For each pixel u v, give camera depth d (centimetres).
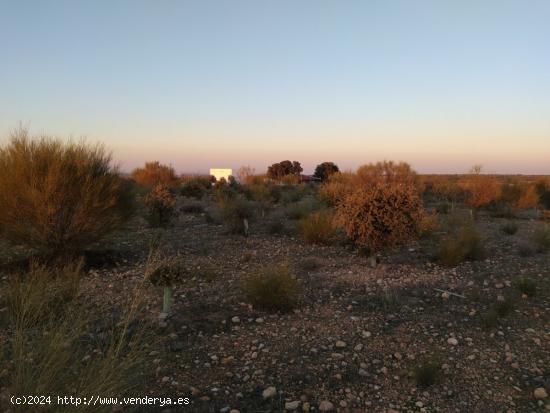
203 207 1941
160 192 1337
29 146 768
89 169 792
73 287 514
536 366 449
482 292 677
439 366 446
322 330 533
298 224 1189
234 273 777
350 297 655
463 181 2364
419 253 934
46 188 729
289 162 5672
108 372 299
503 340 509
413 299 647
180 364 438
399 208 816
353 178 2469
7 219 738
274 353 470
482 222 1596
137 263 830
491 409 377
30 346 313
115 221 827
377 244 827
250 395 390
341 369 439
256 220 1451
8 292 521
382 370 438
